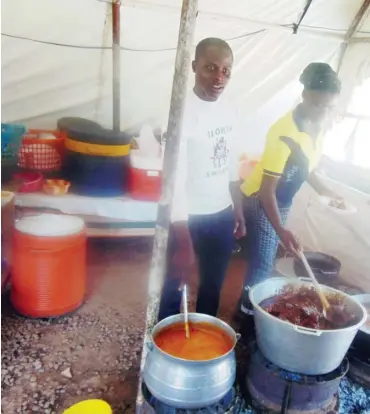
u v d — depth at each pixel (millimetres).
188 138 1663
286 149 1865
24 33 1675
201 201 1785
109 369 1730
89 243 2115
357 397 1690
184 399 1271
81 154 1990
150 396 1398
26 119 1905
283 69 1985
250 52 1910
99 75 1864
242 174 2018
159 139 2078
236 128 1843
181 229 1709
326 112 1887
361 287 2148
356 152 2166
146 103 1993
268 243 1979
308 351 1399
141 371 1463
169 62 1908
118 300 2094
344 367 1540
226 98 1833
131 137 2072
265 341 1479
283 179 1921
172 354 1374
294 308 1631
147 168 2070
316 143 1944
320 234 2256
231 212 1933
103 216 2090
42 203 2002
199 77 1643
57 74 1812
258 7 1837
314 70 1836
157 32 1819
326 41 1979
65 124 1963
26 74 1775
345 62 2062
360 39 2021
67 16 1682
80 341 1862
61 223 1934
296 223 2227
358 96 2111
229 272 2068
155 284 1450
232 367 1354
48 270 1884
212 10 1802
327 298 1672
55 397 1566
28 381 1629
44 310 1944
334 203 2199
